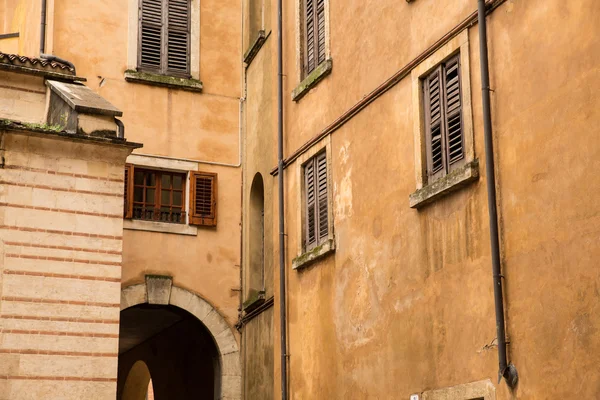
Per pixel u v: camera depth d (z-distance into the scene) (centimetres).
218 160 2147
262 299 1961
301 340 1722
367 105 1584
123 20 2136
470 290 1292
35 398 1375
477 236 1289
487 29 1298
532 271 1184
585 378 1092
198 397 2205
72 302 1426
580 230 1118
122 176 1496
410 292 1422
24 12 2372
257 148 2080
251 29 2180
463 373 1289
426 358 1370
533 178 1196
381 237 1509
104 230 1466
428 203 1398
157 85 2127
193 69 2173
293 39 1856
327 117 1705
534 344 1169
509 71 1252
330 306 1639
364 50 1605
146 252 2038
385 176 1515
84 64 2080
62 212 1448
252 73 2153
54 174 1455
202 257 2086
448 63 1392
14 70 1582
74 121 1485
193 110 2148
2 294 1391
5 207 1420
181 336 2327
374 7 1586
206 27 2208
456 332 1312
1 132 1428
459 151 1352
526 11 1232
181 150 2120
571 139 1143
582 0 1144
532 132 1204
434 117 1414
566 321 1126
